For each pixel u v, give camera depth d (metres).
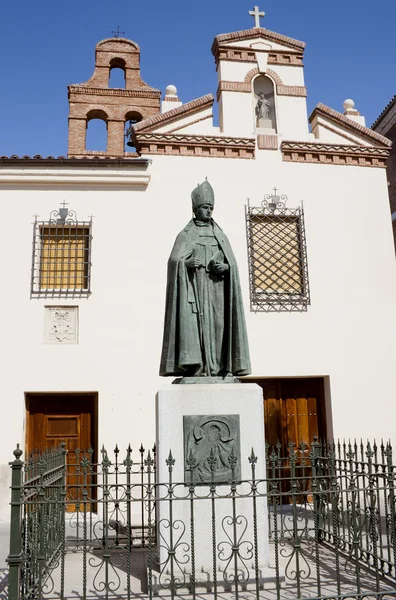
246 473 5.74
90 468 8.88
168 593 5.37
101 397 11.22
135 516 10.15
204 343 6.11
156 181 12.39
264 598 5.18
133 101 21.86
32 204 11.98
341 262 12.77
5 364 11.12
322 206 12.98
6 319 11.34
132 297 11.74
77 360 11.31
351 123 13.45
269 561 5.82
